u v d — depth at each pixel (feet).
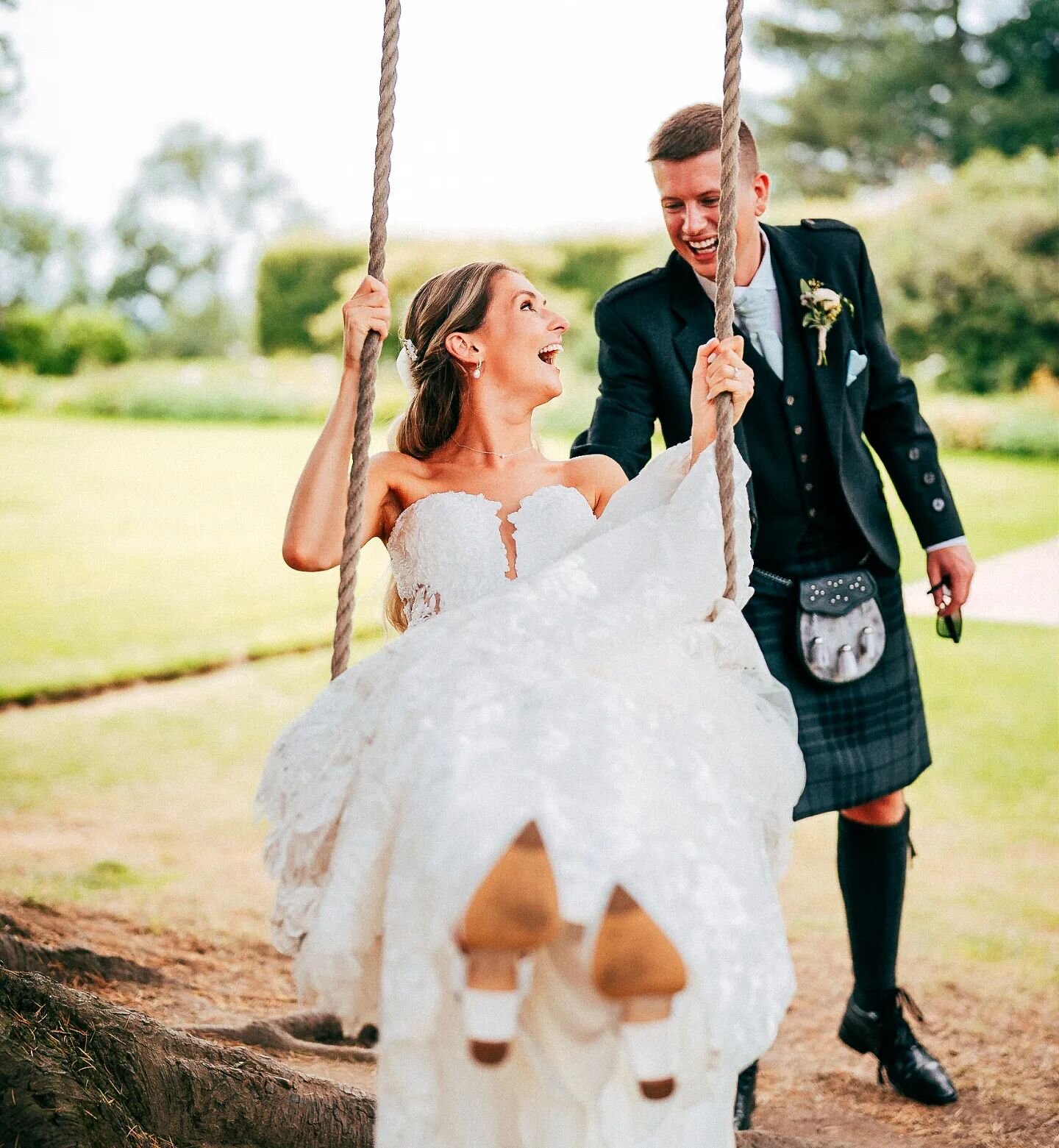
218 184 100.32
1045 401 48.37
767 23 73.05
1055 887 17.04
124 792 20.79
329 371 61.93
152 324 101.04
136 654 28.86
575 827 6.01
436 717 6.70
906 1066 11.65
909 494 11.22
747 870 6.56
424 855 6.08
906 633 11.31
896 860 11.47
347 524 7.95
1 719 24.84
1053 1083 11.90
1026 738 22.91
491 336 8.92
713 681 7.38
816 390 10.44
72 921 14.67
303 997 6.75
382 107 8.10
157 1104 8.19
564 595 7.43
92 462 49.96
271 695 26.55
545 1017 6.07
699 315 10.48
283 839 7.24
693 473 7.93
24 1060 7.59
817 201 58.08
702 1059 6.12
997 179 52.11
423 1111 6.03
